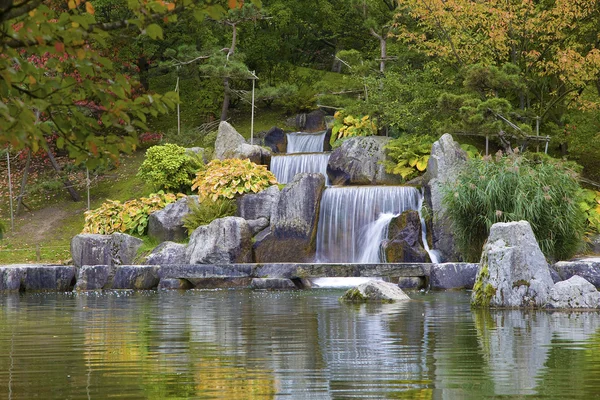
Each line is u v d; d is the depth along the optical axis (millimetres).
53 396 5750
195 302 14742
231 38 34281
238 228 20547
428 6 25328
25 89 4320
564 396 5570
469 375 6461
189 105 36188
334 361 7270
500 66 26547
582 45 24906
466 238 18984
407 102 27062
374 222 21297
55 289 19734
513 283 12688
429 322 10594
